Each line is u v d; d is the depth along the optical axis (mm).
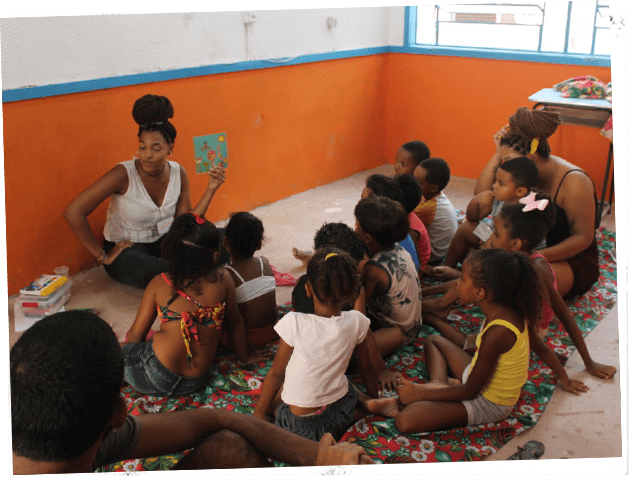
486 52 5250
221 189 4555
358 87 5551
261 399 2291
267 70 4605
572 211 3184
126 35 3611
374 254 2812
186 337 2410
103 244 3715
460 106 5543
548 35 5031
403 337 2830
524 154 3314
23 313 3242
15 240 3404
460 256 3668
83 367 965
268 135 4789
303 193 5301
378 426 2354
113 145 3738
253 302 2768
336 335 2139
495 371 2289
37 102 3301
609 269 3795
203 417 1449
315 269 2105
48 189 3479
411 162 3887
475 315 3254
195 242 2393
